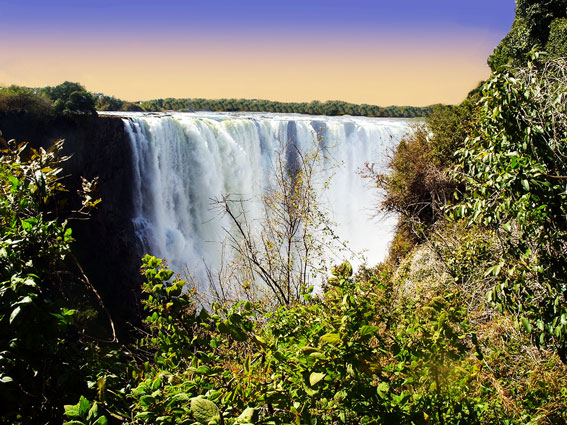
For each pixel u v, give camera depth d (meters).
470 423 2.87
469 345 4.61
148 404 1.93
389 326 3.41
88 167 26.00
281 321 3.05
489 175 3.82
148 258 2.66
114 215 25.84
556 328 3.52
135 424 2.07
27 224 2.70
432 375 2.73
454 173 4.38
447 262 6.72
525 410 3.65
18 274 2.36
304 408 2.03
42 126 25.34
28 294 2.22
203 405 1.69
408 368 2.71
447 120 16.45
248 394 2.07
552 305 3.69
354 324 2.27
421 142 17.09
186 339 2.65
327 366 2.12
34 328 2.24
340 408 2.24
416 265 8.84
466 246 5.96
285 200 8.76
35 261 2.82
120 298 25.06
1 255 2.41
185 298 2.63
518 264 3.71
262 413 2.15
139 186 25.92
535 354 4.46
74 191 26.19
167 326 2.63
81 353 2.71
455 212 4.35
